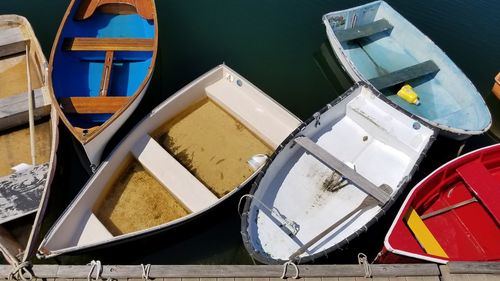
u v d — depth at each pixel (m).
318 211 7.23
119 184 7.61
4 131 8.37
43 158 7.99
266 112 8.51
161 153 7.77
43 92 8.45
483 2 11.88
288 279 6.27
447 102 9.31
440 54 9.65
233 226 7.60
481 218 7.55
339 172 7.12
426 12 11.55
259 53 10.33
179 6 11.29
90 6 9.76
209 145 8.24
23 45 9.66
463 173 7.39
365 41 10.55
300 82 9.81
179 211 7.33
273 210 7.12
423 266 6.34
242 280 6.23
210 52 10.27
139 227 7.12
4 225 6.89
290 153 7.73
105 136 7.34
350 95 8.10
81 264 6.92
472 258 7.03
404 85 9.41
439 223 7.45
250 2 11.52
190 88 8.52
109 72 8.43
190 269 6.25
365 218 7.07
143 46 8.89
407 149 7.68
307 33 10.82
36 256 6.68
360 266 6.32
